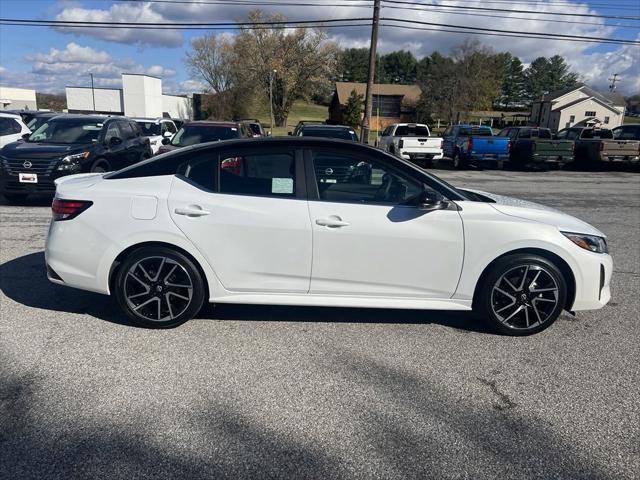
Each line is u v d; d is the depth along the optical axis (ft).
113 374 11.27
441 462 8.66
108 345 12.68
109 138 35.91
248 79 205.05
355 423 9.70
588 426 9.81
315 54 207.82
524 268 13.51
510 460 8.76
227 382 11.07
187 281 13.46
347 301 13.56
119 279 13.37
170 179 13.39
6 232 24.40
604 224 30.89
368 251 13.16
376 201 13.32
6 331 13.33
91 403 10.12
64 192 13.61
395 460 8.68
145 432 9.25
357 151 13.38
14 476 8.07
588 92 218.79
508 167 73.87
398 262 13.28
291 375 11.45
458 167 71.82
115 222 13.15
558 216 14.23
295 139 13.46
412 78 341.62
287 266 13.28
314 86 212.84
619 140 64.28
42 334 13.20
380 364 12.12
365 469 8.44
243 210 13.07
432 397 10.71
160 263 13.34
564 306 14.14
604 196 43.32
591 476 8.43
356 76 337.93
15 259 19.86
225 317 14.66
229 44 217.97
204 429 9.39
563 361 12.53
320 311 15.34
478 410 10.27
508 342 13.57
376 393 10.80
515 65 330.54
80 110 184.34
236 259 13.23
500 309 13.80
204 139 33.91
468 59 192.95
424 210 13.16
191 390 10.69
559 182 54.24
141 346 12.67
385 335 13.79
